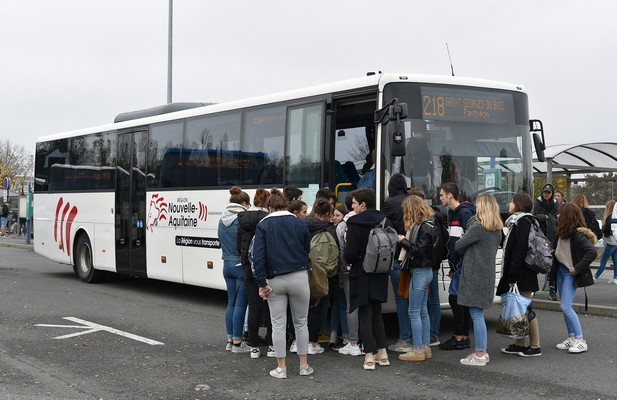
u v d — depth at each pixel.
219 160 12.78
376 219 7.94
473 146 10.31
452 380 7.65
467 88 10.44
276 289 7.70
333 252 8.55
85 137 16.81
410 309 8.53
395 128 9.41
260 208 8.83
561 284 9.13
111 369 8.20
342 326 9.22
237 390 7.32
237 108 12.50
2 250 28.95
